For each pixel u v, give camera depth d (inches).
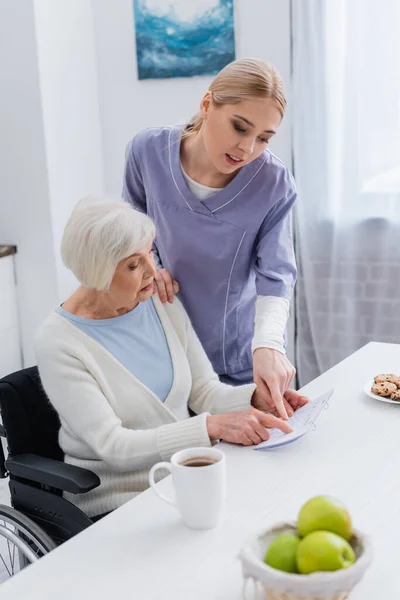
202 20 117.1
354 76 107.1
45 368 54.9
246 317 71.9
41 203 121.5
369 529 38.9
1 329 123.9
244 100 54.4
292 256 67.2
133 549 37.7
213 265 67.6
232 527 39.4
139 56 122.9
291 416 54.2
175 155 65.1
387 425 52.7
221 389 60.8
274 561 31.0
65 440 57.3
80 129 126.0
